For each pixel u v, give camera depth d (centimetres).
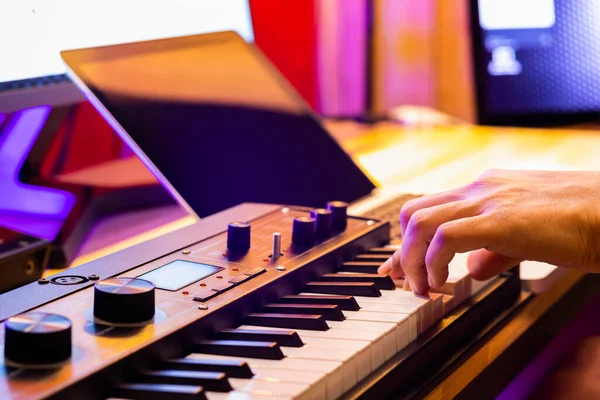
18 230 100
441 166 158
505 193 86
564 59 212
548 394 109
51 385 54
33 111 122
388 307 78
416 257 83
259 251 87
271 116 127
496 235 80
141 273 77
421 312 78
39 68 112
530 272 106
